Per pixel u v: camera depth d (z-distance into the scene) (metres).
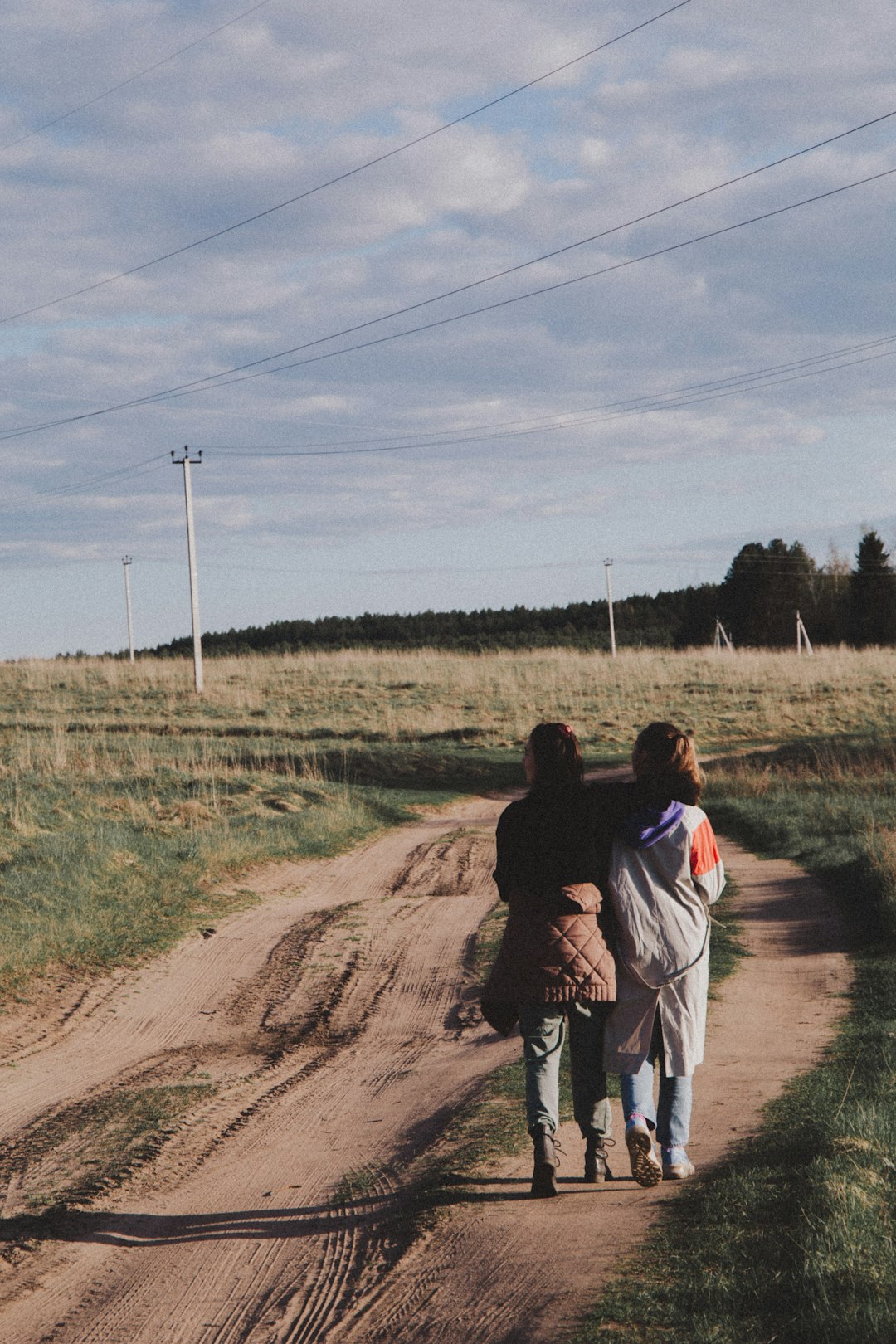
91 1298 4.16
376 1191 5.02
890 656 60.53
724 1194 4.23
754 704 45.78
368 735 37.25
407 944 12.24
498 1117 5.91
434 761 31.64
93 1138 6.49
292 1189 5.27
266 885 15.67
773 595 106.69
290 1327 3.66
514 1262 3.85
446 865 17.42
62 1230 4.95
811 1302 3.24
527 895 4.41
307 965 11.48
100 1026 9.57
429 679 50.75
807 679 51.47
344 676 51.56
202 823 18.22
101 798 19.20
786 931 12.04
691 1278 3.53
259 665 55.69
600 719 41.69
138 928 12.59
